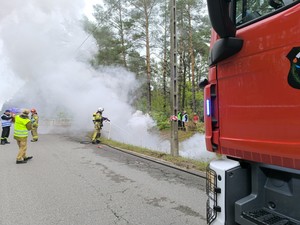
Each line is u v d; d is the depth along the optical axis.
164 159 9.00
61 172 7.21
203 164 7.76
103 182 6.23
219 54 2.31
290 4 1.87
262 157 2.08
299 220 1.96
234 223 2.35
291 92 1.84
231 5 2.32
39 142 13.75
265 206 2.23
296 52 1.81
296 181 1.98
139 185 5.97
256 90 2.10
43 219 4.16
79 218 4.19
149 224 3.96
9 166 7.95
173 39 9.83
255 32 2.10
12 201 4.96
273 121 1.97
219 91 2.50
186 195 5.26
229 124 2.39
